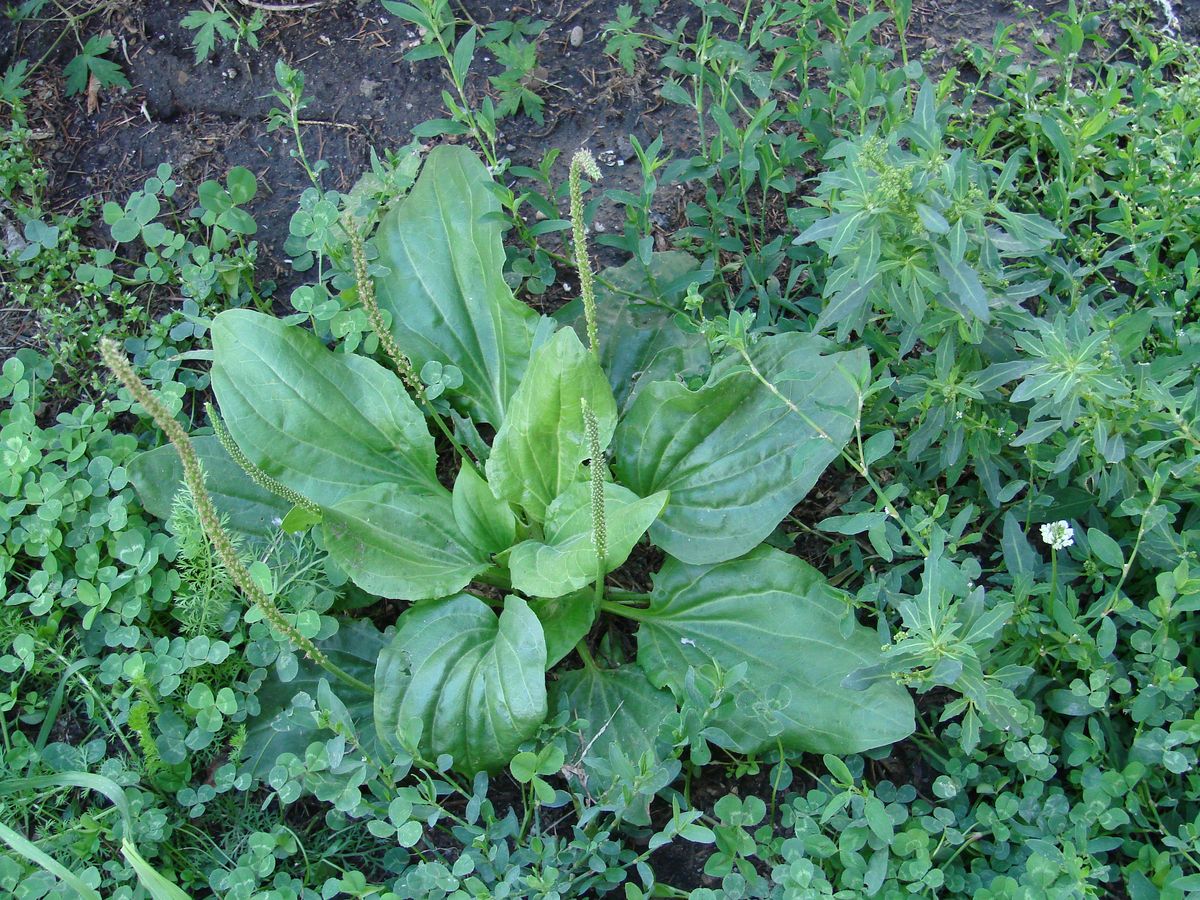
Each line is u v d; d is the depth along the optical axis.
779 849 0.67
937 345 0.72
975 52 0.90
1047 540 0.68
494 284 0.79
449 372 0.79
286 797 0.67
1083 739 0.68
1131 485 0.71
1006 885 0.64
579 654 0.76
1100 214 0.83
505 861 0.66
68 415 0.78
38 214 0.86
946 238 0.68
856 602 0.71
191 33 0.92
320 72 0.91
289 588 0.73
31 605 0.73
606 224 0.87
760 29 0.84
